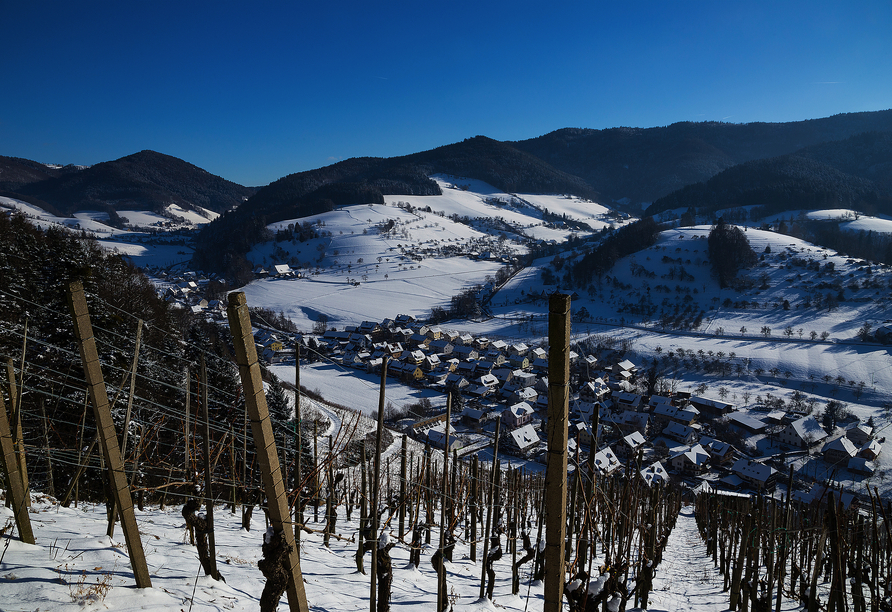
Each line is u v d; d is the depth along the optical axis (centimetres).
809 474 6178
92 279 2966
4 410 909
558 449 625
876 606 1459
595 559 2127
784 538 1750
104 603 734
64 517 1208
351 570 1421
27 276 3212
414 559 1609
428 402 8700
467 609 1292
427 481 2088
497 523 1459
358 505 2459
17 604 680
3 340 2116
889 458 6462
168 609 772
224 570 1077
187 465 1358
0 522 1010
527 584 1692
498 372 10675
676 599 1900
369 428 5762
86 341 757
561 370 617
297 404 1390
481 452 6688
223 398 2922
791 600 1950
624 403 8375
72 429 1988
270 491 695
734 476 6169
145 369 2441
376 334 14075
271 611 700
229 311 649
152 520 1427
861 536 1524
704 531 3591
